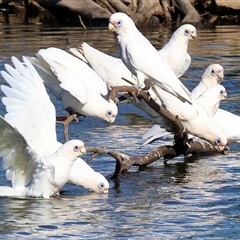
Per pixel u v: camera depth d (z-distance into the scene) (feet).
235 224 38.63
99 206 41.60
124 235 36.78
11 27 111.65
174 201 42.88
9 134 40.37
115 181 47.73
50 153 43.24
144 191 45.14
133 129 61.36
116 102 53.36
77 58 53.98
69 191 44.52
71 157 42.01
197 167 51.60
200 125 50.98
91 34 104.12
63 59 52.34
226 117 58.75
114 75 54.39
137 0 120.26
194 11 117.80
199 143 55.01
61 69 50.06
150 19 117.50
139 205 41.96
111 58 55.26
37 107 44.14
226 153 55.77
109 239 36.22
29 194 42.63
